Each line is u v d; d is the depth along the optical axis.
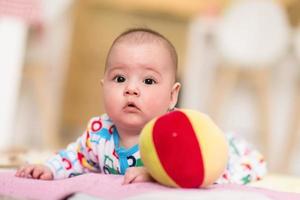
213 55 2.67
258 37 2.70
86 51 3.74
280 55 2.73
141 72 1.00
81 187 0.89
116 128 1.07
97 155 1.10
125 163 1.05
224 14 2.71
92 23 3.77
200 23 2.66
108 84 1.02
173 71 1.04
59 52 2.92
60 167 1.10
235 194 0.83
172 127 0.84
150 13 3.95
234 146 1.25
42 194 0.88
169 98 1.04
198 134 0.84
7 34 2.22
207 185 0.87
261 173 1.27
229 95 2.74
